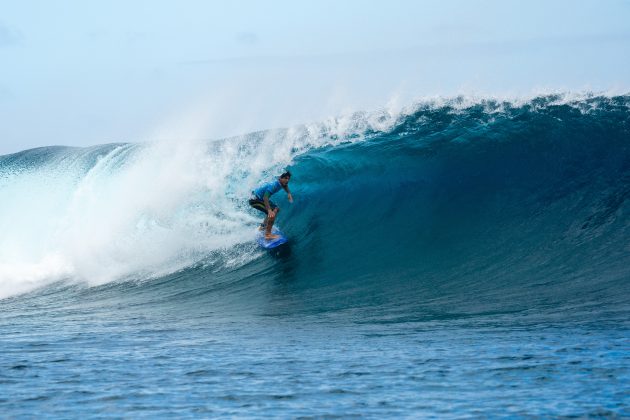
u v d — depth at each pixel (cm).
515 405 1792
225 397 1984
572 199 5000
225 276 4997
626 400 1788
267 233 5266
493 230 4875
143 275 5419
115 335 3309
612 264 4019
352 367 2345
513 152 5659
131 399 1989
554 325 2931
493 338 2739
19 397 2042
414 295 3969
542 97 6022
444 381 2091
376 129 6372
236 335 3167
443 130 6100
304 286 4475
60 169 7138
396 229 5228
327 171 6056
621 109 5781
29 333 3525
